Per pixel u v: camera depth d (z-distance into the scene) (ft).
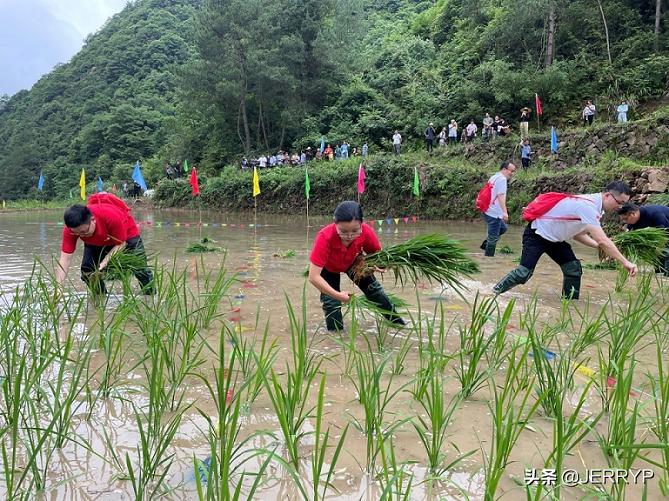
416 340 11.91
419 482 6.10
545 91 71.61
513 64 76.64
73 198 130.41
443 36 107.76
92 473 6.29
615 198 14.55
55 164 164.96
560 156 54.80
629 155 49.29
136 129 152.56
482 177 55.21
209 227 49.08
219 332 12.35
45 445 6.98
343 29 105.91
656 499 5.85
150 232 42.63
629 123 50.16
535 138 58.18
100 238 15.38
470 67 89.35
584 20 75.31
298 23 100.78
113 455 6.57
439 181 57.57
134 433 7.36
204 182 91.35
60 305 14.69
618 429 6.79
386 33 129.70
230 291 17.12
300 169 77.66
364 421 7.70
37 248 30.01
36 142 185.37
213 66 99.35
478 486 6.06
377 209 64.23
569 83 70.49
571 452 6.91
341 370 9.93
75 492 5.89
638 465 6.67
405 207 61.31
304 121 98.07
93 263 15.67
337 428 7.47
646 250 16.29
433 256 12.14
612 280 19.07
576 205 14.57
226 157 106.22
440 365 9.11
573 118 68.39
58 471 6.35
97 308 13.01
